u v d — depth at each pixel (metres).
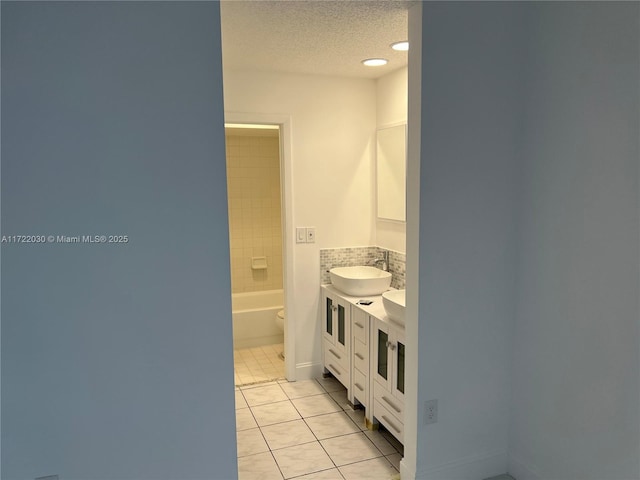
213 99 1.72
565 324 2.08
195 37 1.67
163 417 1.80
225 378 1.86
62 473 1.72
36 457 1.68
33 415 1.66
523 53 2.23
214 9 1.68
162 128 1.68
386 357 2.70
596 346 1.94
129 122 1.64
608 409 1.90
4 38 1.49
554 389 2.16
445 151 2.15
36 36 1.52
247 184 5.23
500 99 2.22
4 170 1.54
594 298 1.93
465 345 2.30
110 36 1.59
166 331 1.77
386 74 3.46
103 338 1.70
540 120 2.15
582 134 1.95
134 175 1.67
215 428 1.87
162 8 1.63
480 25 2.14
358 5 2.09
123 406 1.75
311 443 2.78
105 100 1.61
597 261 1.91
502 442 2.45
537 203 2.19
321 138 3.56
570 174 2.01
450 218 2.20
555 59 2.05
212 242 1.78
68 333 1.66
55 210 1.60
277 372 3.90
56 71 1.55
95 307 1.68
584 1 1.90
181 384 1.81
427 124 2.10
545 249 2.16
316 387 3.59
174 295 1.76
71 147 1.59
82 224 1.63
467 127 2.18
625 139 1.77
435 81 2.09
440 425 2.31
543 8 2.10
